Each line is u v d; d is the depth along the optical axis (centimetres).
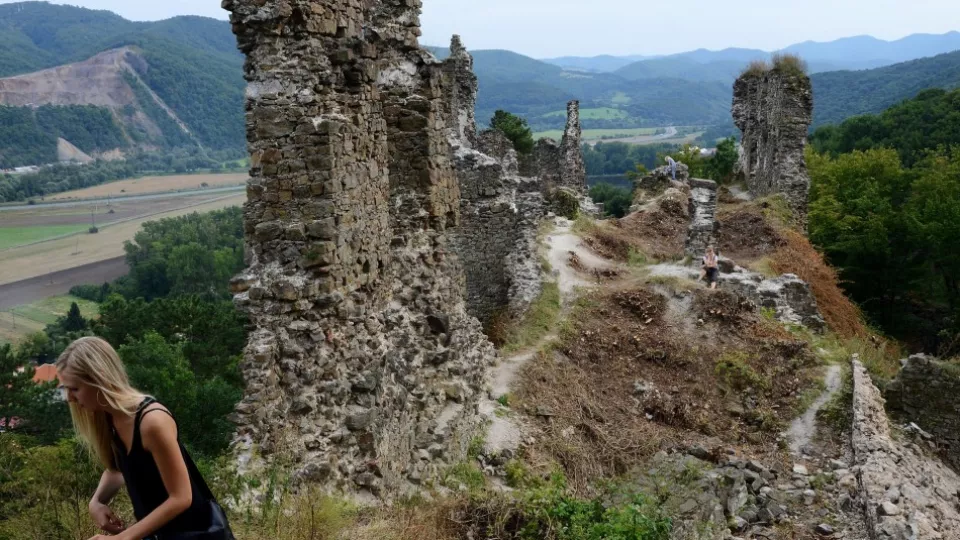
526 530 898
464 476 1070
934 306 3831
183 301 2564
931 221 3550
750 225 3116
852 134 6669
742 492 1224
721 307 1928
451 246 1295
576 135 4297
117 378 451
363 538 764
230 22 880
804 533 1166
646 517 939
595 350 1762
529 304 1941
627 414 1541
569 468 1280
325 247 876
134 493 468
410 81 1159
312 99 872
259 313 876
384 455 923
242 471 782
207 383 1752
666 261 2514
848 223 3688
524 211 2108
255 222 892
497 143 3691
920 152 5847
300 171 875
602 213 3703
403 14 1159
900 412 1648
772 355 1800
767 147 3681
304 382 867
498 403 1406
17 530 698
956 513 1224
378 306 1046
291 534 718
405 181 1177
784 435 1555
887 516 1073
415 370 1093
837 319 2550
